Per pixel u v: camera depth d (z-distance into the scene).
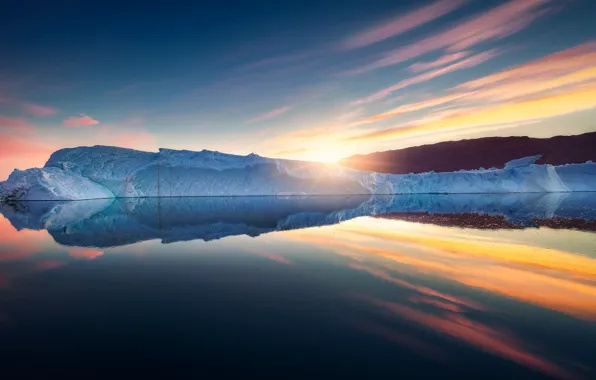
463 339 3.14
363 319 3.58
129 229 10.68
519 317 3.68
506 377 2.52
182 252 7.08
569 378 2.52
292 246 7.77
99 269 5.68
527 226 10.99
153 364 2.66
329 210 17.88
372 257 6.59
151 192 33.62
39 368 2.60
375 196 33.47
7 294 4.38
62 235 9.44
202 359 2.74
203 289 4.59
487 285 4.80
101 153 36.59
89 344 3.01
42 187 27.02
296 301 4.13
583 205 19.41
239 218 13.97
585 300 4.20
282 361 2.72
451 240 8.47
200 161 36.69
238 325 3.42
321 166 38.09
